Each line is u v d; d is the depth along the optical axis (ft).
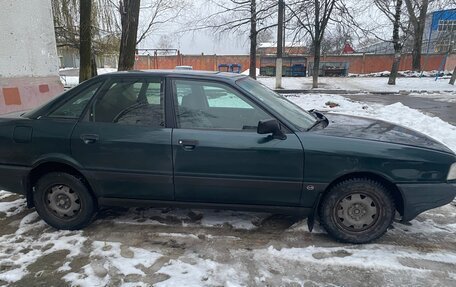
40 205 11.51
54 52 27.04
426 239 10.96
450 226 11.82
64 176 11.12
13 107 23.06
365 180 10.21
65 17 51.65
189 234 11.27
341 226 10.52
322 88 66.74
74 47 55.72
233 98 10.80
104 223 12.05
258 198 10.63
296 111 12.01
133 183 10.97
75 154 10.96
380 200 10.25
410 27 98.27
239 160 10.30
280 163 10.19
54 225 11.55
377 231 10.43
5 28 22.45
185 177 10.65
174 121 10.75
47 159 11.03
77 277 9.10
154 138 10.59
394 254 10.09
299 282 8.90
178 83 11.04
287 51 113.60
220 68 113.09
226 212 12.82
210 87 10.93
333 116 13.30
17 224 12.06
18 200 14.20
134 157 10.71
